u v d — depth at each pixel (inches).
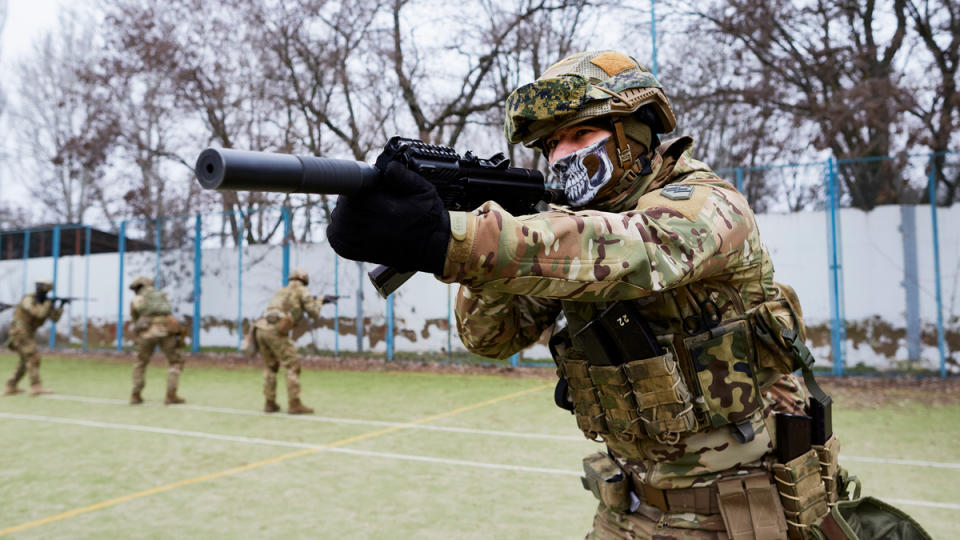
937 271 391.2
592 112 55.4
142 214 791.1
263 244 579.5
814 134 584.4
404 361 521.3
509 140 61.3
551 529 147.7
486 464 207.0
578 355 64.7
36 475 198.4
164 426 277.0
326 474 196.5
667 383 56.1
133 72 684.1
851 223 410.6
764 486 59.1
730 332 57.7
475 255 39.0
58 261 697.0
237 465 208.5
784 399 62.9
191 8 642.8
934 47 552.7
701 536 60.3
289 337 307.0
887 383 378.6
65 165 794.2
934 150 514.0
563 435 251.4
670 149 61.9
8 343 378.0
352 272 547.2
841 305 407.2
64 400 357.4
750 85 613.0
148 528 151.0
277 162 34.8
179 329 342.3
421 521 153.6
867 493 170.2
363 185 37.4
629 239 43.8
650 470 62.8
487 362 497.7
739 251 51.9
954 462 202.7
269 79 633.6
